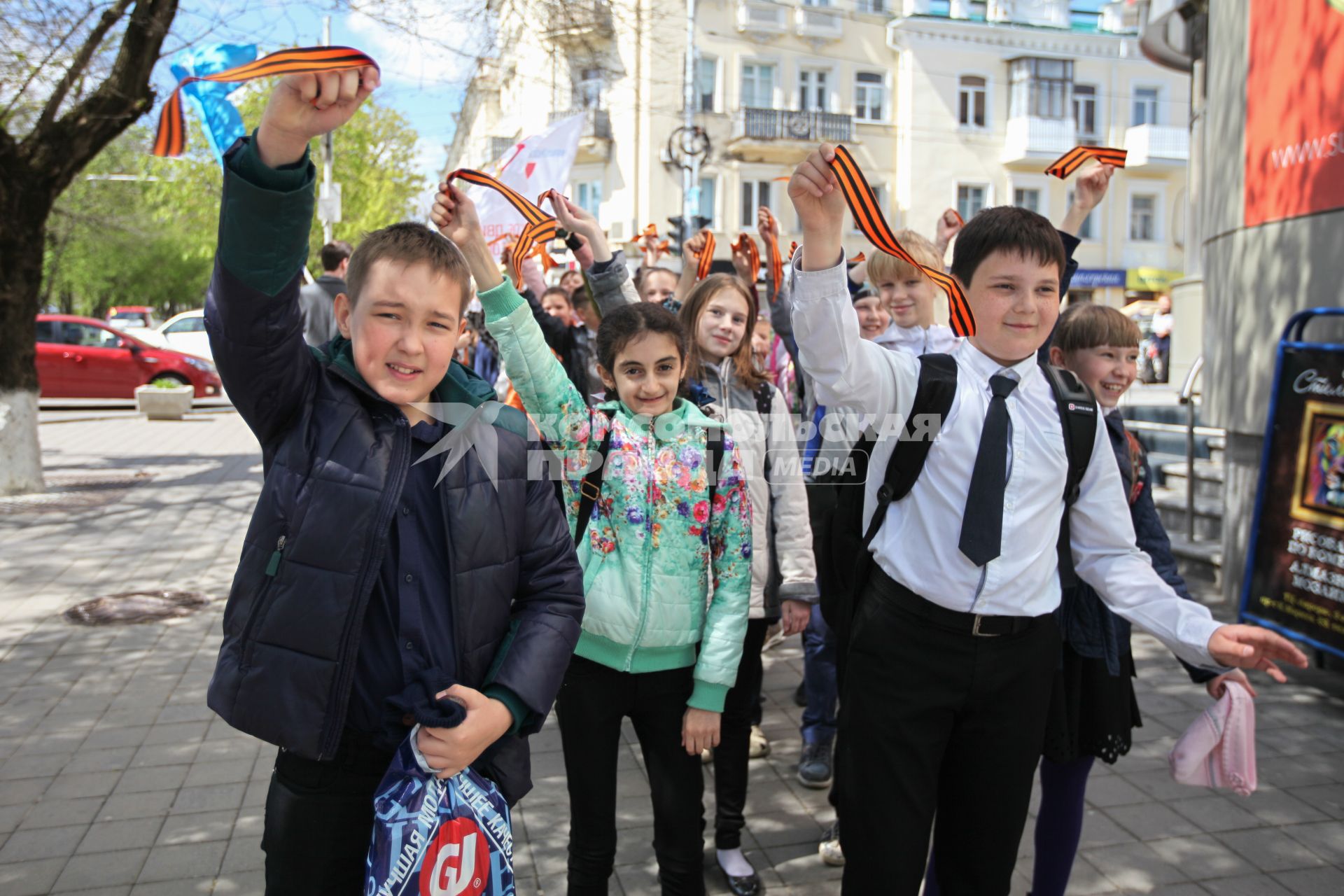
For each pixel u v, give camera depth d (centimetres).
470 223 217
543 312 396
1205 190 565
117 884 289
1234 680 224
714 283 303
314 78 134
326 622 155
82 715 411
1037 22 2914
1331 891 289
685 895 247
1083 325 264
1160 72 3017
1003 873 214
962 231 208
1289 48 469
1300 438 438
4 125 806
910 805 204
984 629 201
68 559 671
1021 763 208
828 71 2784
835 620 268
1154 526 248
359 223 2256
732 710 297
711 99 2666
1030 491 201
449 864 152
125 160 1602
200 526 780
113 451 1229
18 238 847
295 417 163
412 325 157
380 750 165
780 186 2741
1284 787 351
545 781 362
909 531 206
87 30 732
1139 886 292
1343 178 439
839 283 191
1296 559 438
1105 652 237
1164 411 945
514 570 173
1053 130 2903
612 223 2580
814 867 306
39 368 1688
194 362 1806
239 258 146
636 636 237
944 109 2880
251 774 359
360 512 157
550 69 715
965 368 207
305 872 167
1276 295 484
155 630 520
